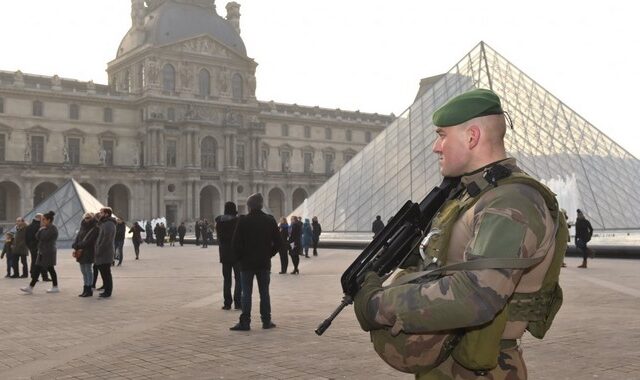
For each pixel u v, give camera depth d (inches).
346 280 148.2
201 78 5182.1
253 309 705.6
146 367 412.2
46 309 711.7
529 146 2206.0
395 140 2410.2
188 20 5216.5
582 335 497.7
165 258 1800.0
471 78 2404.0
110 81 5502.0
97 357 447.2
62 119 4771.2
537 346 455.2
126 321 617.6
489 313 124.2
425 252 147.8
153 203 4837.6
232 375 386.0
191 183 4963.1
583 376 368.8
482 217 133.3
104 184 4672.7
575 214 2020.2
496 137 147.0
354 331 535.2
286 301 762.8
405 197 2149.4
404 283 140.1
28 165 4392.2
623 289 823.1
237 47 5477.4
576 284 893.2
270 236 562.9
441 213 151.0
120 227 1480.1
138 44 5128.0
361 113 6565.0
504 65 2481.5
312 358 429.7
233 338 513.7
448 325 125.6
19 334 549.0
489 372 139.6
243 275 555.8
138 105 5019.7
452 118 145.7
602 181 2148.1
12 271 1352.1
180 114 5012.3
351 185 2405.3
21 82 4633.4
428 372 143.4
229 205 701.3
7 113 4581.7
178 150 5000.0
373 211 2219.5
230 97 5285.4
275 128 5910.4
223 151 5191.9
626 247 1418.6
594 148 2293.3
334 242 2031.3
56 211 2610.7
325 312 661.3
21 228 1171.9
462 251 140.0
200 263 1558.8
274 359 429.1
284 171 5743.1
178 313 672.4
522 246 126.9
